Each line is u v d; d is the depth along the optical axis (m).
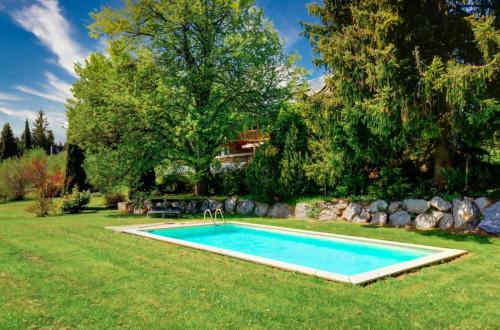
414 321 4.59
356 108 11.94
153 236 10.99
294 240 12.30
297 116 18.06
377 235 11.52
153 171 26.00
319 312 4.88
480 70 9.47
